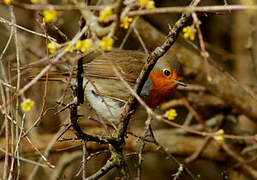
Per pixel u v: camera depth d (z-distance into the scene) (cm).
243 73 1391
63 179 1043
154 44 1226
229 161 1305
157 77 1104
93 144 1248
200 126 1295
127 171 852
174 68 1116
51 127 1253
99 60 1118
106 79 1094
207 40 1494
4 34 1286
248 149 1278
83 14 654
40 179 1276
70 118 762
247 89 1120
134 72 1108
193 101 1320
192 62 1253
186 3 1424
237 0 1315
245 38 1398
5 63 1190
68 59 687
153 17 1377
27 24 1259
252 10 617
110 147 849
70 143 1189
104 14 606
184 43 1366
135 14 625
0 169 1166
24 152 1183
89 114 1150
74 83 795
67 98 966
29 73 1048
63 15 1355
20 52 1150
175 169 1454
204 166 1469
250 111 1259
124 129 827
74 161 1308
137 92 795
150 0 650
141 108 1140
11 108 833
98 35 642
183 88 1268
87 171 1279
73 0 630
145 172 1442
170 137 1310
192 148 1299
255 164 1315
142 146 867
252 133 1337
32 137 1185
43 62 819
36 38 1235
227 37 1509
